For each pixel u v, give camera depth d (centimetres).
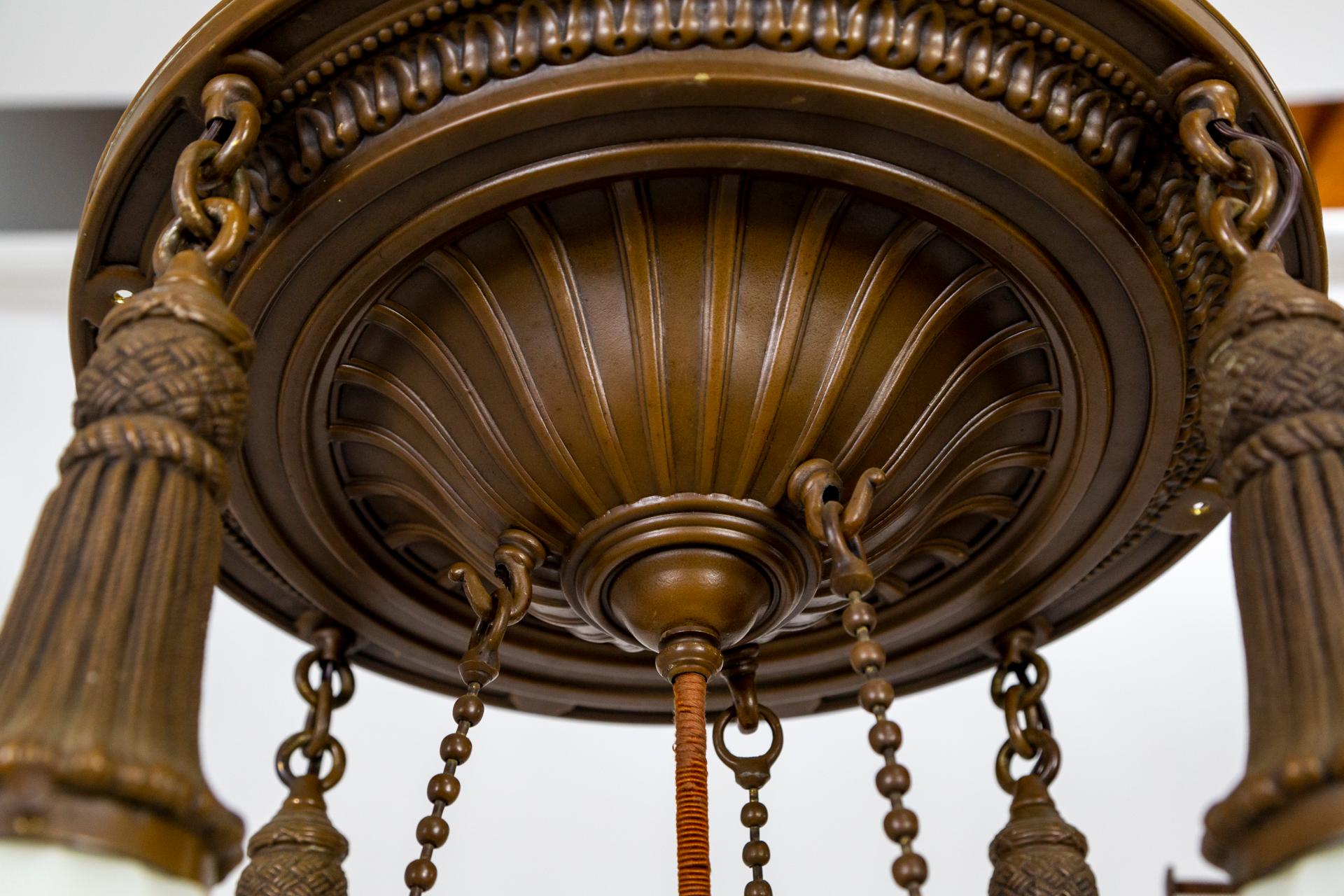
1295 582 115
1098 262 164
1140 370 176
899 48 153
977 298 172
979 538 203
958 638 220
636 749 356
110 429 119
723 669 192
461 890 330
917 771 350
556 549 178
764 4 152
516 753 350
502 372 172
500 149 158
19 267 345
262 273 163
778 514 170
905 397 173
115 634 107
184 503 118
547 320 169
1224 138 154
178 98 156
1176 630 361
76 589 109
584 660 221
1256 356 127
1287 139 160
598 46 152
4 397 342
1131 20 153
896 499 179
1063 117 156
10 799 96
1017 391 181
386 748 343
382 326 175
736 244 167
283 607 216
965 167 158
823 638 220
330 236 163
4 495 330
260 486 188
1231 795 109
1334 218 352
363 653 226
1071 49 155
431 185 160
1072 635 363
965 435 180
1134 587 221
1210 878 327
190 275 132
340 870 193
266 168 160
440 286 173
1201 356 137
